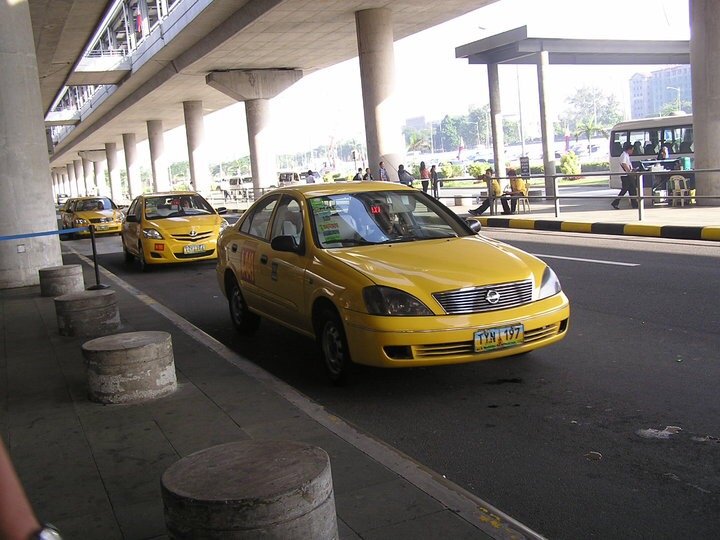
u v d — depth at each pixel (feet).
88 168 350.64
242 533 8.20
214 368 20.27
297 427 15.15
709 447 13.92
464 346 17.03
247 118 127.44
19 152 39.86
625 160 63.77
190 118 158.71
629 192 63.98
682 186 61.41
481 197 67.56
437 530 10.44
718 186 55.93
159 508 11.79
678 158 81.25
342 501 11.50
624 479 12.80
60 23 81.56
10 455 14.56
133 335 18.67
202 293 36.94
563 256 39.58
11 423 16.62
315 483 8.65
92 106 172.45
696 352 20.01
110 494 12.42
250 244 24.32
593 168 159.53
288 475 8.75
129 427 15.78
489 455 14.26
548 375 19.06
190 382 18.94
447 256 18.85
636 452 13.91
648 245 41.27
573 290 29.76
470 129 489.26
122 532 11.00
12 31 39.37
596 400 16.92
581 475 13.08
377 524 10.69
